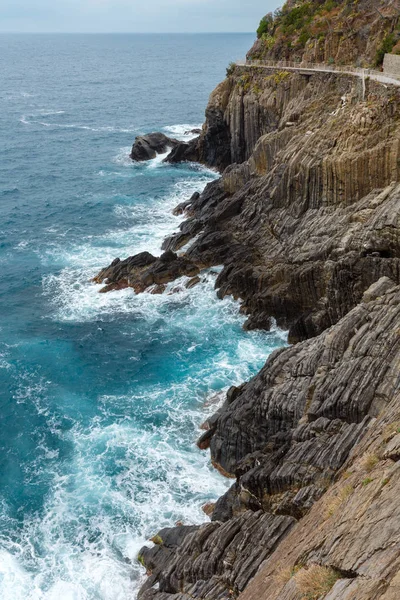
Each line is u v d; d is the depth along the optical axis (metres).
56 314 60.16
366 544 15.95
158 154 116.44
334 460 28.28
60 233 79.81
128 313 59.22
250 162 72.56
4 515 37.62
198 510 37.12
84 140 136.75
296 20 94.50
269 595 19.00
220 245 64.12
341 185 54.56
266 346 52.38
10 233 80.38
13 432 44.56
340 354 35.41
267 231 61.22
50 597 32.31
